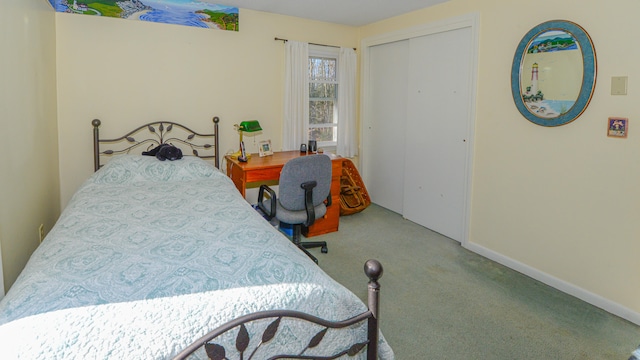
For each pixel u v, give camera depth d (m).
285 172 2.83
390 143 4.39
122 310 1.16
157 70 3.54
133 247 1.62
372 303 1.39
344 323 1.33
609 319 2.30
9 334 1.05
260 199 3.17
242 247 1.61
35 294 1.21
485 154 3.16
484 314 2.35
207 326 1.17
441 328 2.21
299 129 4.26
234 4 3.67
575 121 2.49
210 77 3.78
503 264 3.07
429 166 3.81
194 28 3.64
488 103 3.10
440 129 3.63
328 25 4.38
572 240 2.57
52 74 3.00
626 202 2.27
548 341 2.09
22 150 2.14
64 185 3.32
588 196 2.46
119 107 3.43
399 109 4.20
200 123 3.80
